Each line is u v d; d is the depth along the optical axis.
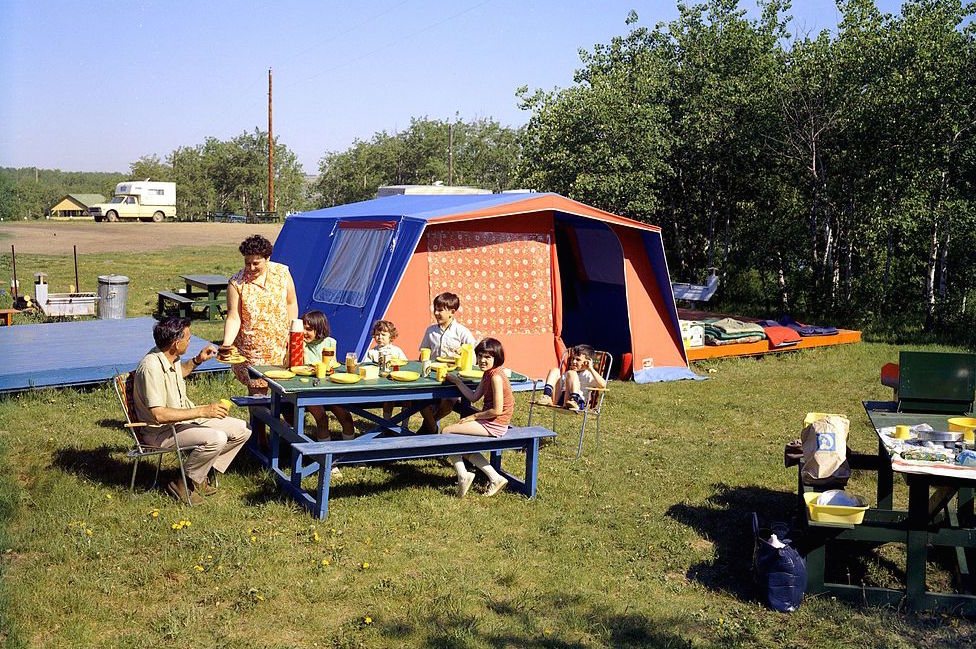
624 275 11.49
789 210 18.80
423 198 12.10
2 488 5.94
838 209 17.66
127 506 5.88
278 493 6.23
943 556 5.51
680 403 10.00
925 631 4.55
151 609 4.50
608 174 16.70
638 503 6.43
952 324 16.47
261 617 4.47
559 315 10.73
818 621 4.62
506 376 6.73
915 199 15.35
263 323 7.00
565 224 12.26
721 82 17.69
